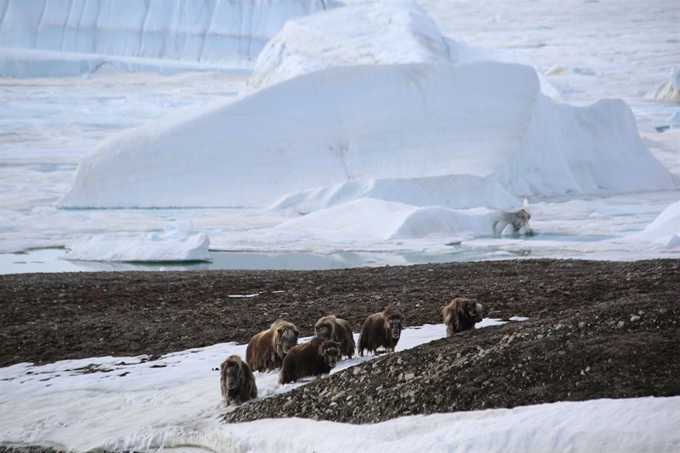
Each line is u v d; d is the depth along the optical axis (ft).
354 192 263.70
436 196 262.47
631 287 100.99
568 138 332.80
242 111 303.48
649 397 37.88
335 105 308.60
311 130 302.04
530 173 308.60
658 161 349.41
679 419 34.01
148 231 229.45
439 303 98.63
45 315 103.76
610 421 34.96
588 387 40.88
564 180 313.73
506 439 35.73
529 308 90.12
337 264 170.19
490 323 79.41
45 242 211.61
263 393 54.29
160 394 60.85
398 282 125.18
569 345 46.78
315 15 464.65
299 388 51.98
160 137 295.07
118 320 97.35
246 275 139.95
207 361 71.97
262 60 446.19
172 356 76.33
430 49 420.36
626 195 301.63
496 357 47.32
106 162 289.74
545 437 35.06
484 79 315.99
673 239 172.14
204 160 293.02
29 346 86.07
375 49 413.18
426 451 36.96
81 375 71.31
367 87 311.68
